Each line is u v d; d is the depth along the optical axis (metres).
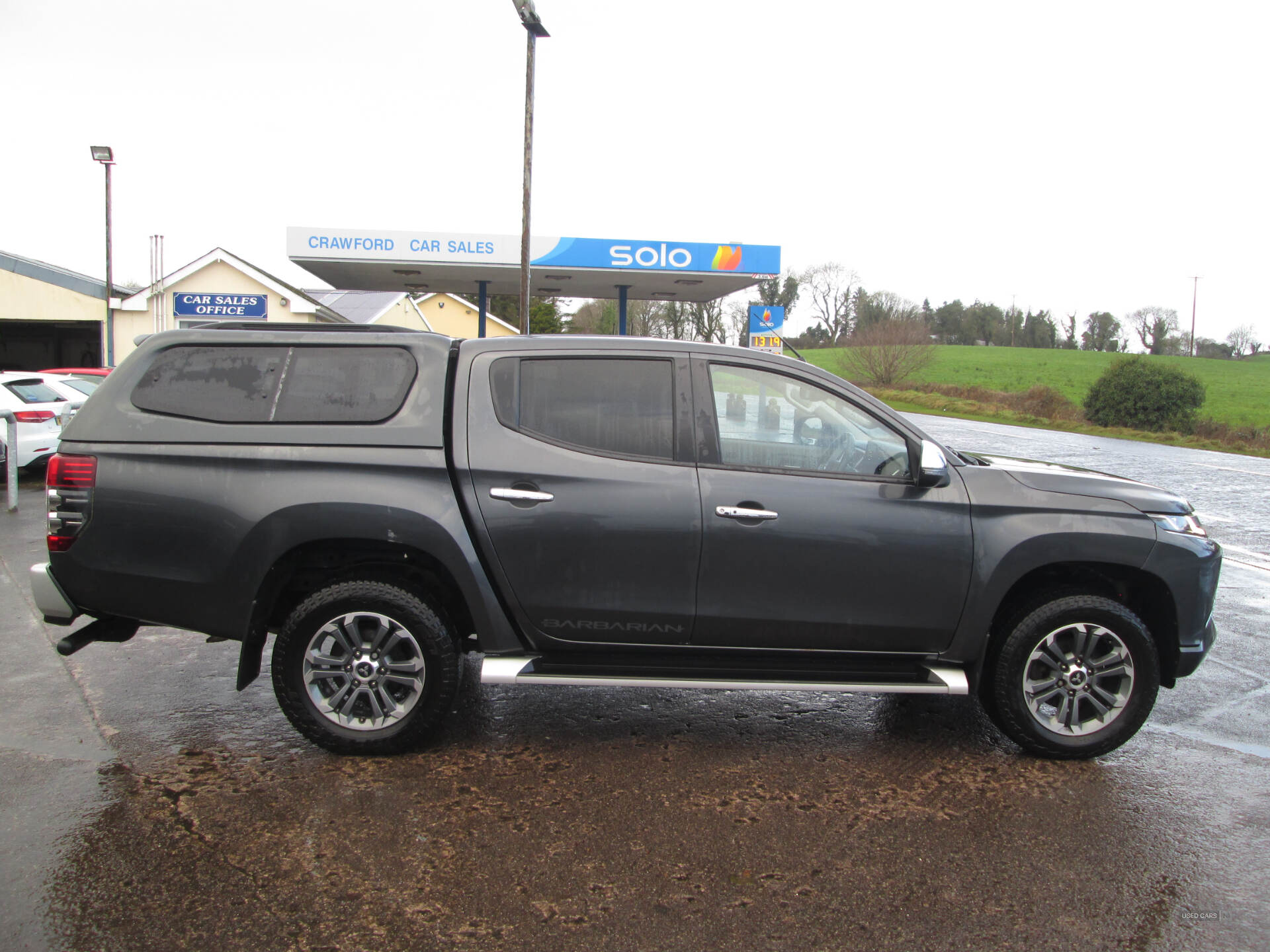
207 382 3.85
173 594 3.76
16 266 25.02
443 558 3.71
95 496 3.75
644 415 3.88
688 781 3.72
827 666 3.95
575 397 3.88
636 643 3.89
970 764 3.95
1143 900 2.90
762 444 3.91
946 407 37.81
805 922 2.75
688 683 3.76
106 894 2.82
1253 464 19.94
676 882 2.95
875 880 2.99
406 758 3.87
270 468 3.72
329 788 3.57
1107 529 3.86
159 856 3.04
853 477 3.87
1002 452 19.86
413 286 25.14
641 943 2.62
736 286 23.95
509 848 3.14
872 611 3.85
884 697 4.86
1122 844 3.26
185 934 2.63
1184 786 3.78
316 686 3.82
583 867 3.03
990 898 2.89
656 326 53.19
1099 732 3.95
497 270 21.44
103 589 3.79
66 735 4.04
